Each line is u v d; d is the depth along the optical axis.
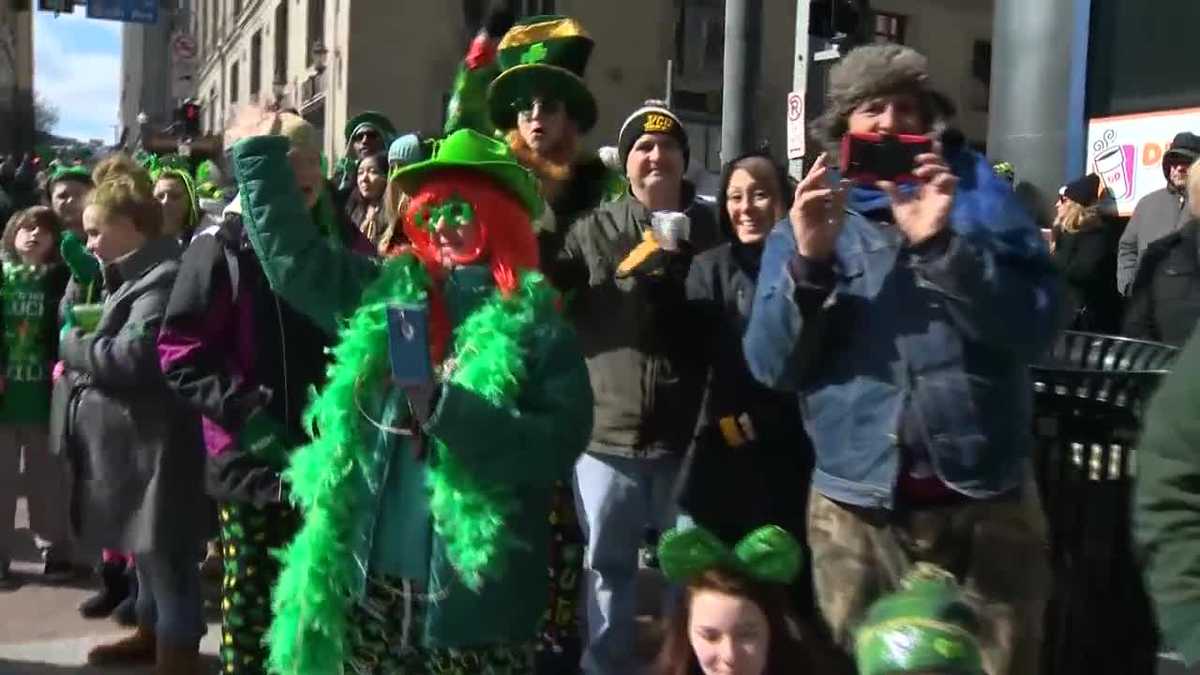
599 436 3.78
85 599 5.31
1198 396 1.93
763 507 3.40
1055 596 3.22
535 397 2.67
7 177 12.36
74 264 5.07
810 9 8.38
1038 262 2.59
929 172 2.53
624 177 4.31
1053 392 3.21
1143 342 3.81
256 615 3.43
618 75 20.67
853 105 2.71
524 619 2.71
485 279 2.77
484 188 2.76
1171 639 1.94
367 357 2.73
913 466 2.61
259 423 3.27
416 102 19.62
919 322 2.58
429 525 2.68
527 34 4.07
